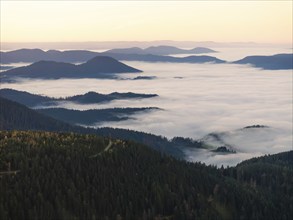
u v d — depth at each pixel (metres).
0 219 125.25
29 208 131.50
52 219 132.00
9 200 131.12
